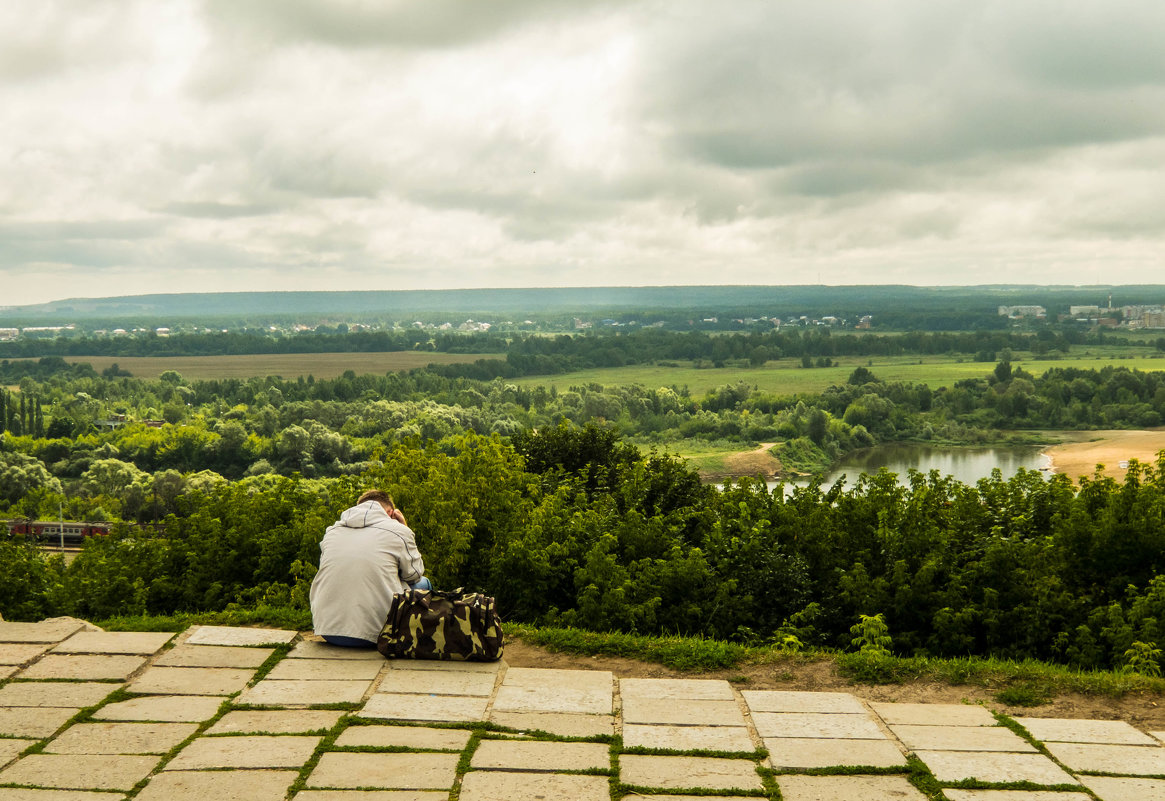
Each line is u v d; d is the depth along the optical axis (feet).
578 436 87.30
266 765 16.93
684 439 430.61
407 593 24.11
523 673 23.09
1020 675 24.17
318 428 405.18
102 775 16.43
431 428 440.45
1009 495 53.78
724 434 439.22
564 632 27.68
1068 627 40.81
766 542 49.34
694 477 70.54
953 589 42.42
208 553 57.41
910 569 45.01
